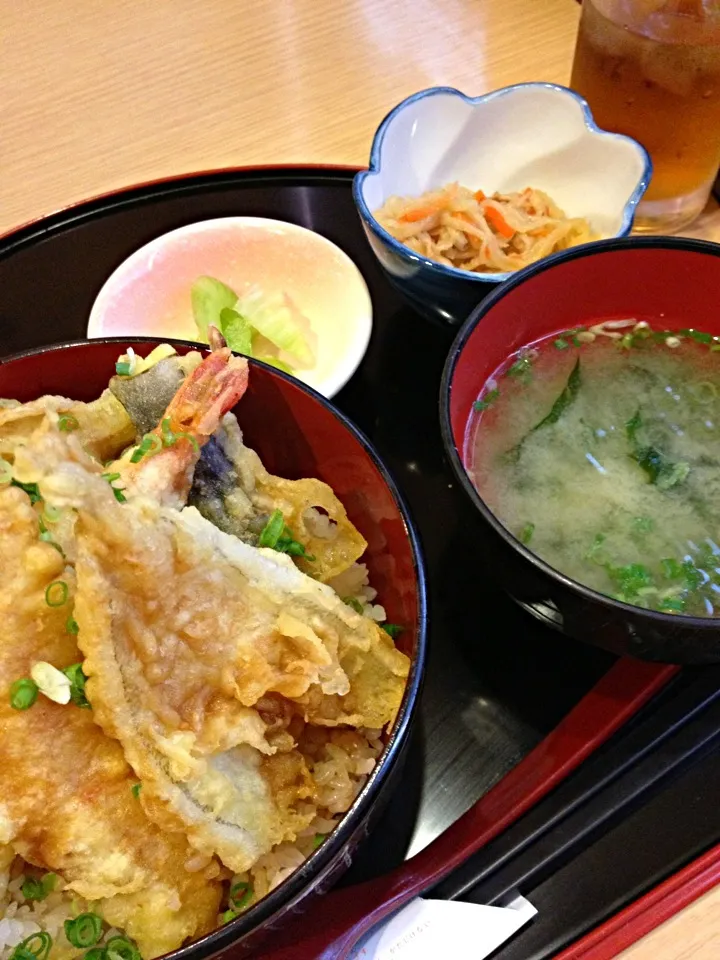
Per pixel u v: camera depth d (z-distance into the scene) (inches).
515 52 17.1
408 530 10.1
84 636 8.7
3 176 15.9
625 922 9.7
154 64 17.3
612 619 9.2
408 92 16.6
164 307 14.0
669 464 11.0
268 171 15.4
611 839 10.2
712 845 10.0
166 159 16.0
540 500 10.8
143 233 14.9
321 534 11.1
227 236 14.3
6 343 13.8
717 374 11.6
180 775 9.0
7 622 9.2
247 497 10.9
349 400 13.5
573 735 10.6
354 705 10.2
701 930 9.7
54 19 18.1
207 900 9.6
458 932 9.7
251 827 9.5
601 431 11.3
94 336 13.2
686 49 12.5
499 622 11.6
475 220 13.8
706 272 11.2
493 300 10.8
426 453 13.0
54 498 8.3
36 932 9.6
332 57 17.2
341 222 15.1
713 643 9.0
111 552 8.7
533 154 14.3
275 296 14.0
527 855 10.1
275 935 9.5
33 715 9.2
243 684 9.5
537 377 11.7
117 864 9.3
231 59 17.3
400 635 10.7
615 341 11.8
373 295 14.5
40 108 16.8
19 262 14.6
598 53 13.4
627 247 11.1
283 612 9.7
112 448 11.2
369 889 10.0
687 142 13.5
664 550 10.4
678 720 10.6
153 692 9.1
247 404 11.4
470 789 10.6
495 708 11.1
